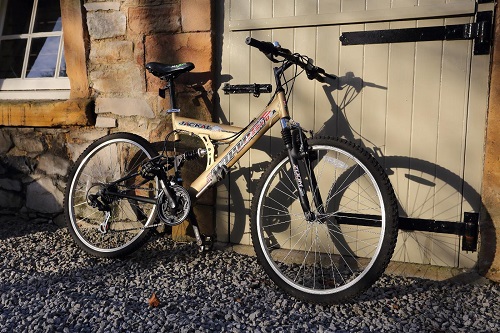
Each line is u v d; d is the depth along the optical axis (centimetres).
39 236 319
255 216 244
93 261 279
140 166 299
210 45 283
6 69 372
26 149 341
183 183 295
